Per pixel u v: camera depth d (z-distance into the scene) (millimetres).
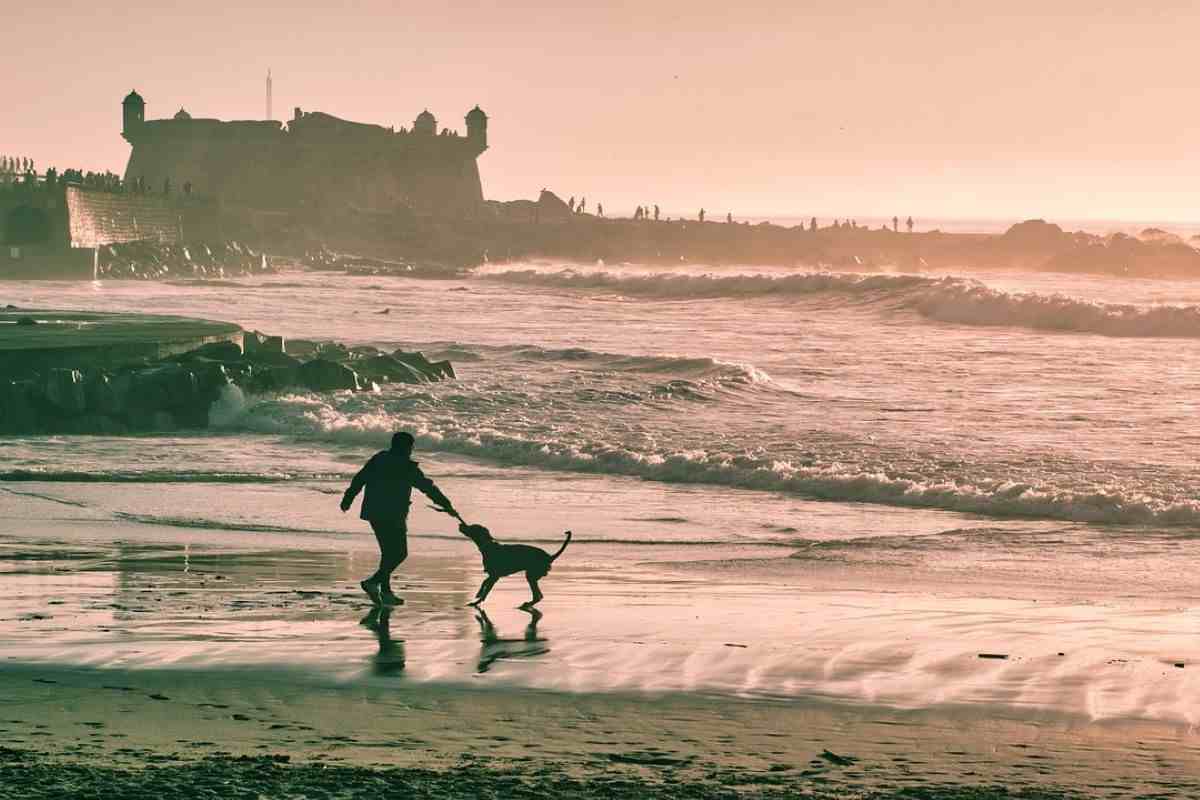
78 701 10680
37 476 29719
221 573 17875
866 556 20438
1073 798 8406
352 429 36781
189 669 11867
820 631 14109
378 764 8938
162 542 20953
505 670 12031
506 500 26625
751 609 15562
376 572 17188
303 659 12359
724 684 11562
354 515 24141
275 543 20984
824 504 26250
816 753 9445
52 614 14570
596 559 20188
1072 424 35656
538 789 8391
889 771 8992
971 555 20484
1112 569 19219
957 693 11312
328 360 43656
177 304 92875
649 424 36844
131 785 8289
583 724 10211
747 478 28797
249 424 39000
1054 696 11211
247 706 10602
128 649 12648
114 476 29734
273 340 51344
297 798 8055
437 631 13945
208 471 30656
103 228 158500
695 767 9016
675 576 18406
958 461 29656
